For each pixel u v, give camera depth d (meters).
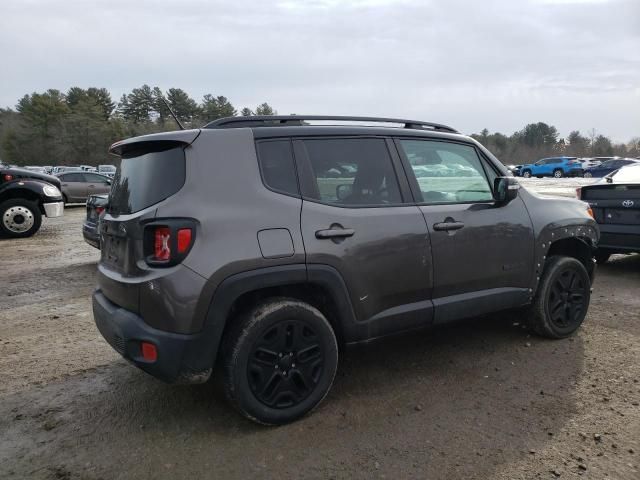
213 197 2.90
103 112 87.94
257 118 3.32
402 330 3.56
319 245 3.13
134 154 3.32
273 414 3.07
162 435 3.06
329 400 3.46
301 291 3.31
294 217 3.10
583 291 4.61
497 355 4.18
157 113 92.62
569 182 33.94
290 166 3.22
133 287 2.89
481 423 3.13
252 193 3.02
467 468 2.69
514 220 4.09
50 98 85.38
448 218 3.72
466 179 4.02
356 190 3.44
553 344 4.40
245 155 3.08
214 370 3.09
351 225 3.28
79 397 3.57
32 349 4.52
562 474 2.62
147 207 2.95
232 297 2.88
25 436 3.08
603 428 3.04
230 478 2.64
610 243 6.84
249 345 2.96
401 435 3.01
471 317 3.89
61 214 12.19
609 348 4.28
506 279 4.07
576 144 91.06
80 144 78.62
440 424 3.13
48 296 6.41
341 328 3.34
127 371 4.02
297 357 3.13
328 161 3.36
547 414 3.22
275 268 2.98
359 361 4.10
